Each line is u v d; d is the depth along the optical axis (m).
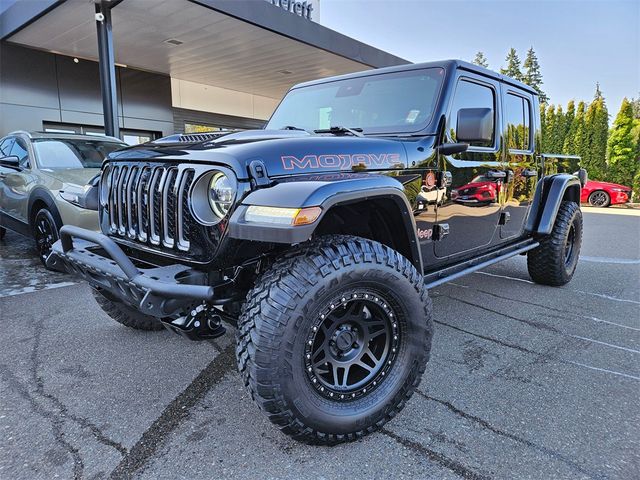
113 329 3.40
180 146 2.20
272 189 1.80
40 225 5.07
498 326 3.55
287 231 1.66
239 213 1.79
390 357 2.15
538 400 2.43
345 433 1.98
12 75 9.49
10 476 1.83
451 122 2.80
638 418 2.26
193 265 2.01
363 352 2.12
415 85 2.92
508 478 1.82
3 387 2.54
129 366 2.81
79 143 5.98
